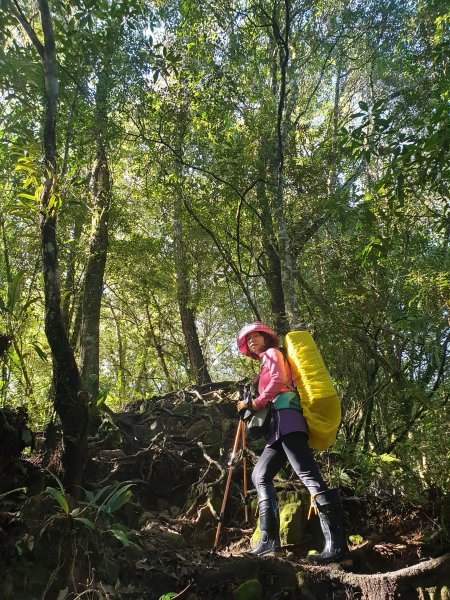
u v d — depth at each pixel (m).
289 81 7.84
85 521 3.38
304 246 7.14
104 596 3.34
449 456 4.43
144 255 10.77
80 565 3.44
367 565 4.00
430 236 6.61
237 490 4.89
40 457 4.36
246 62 7.25
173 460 5.28
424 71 7.21
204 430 5.72
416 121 4.81
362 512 4.62
